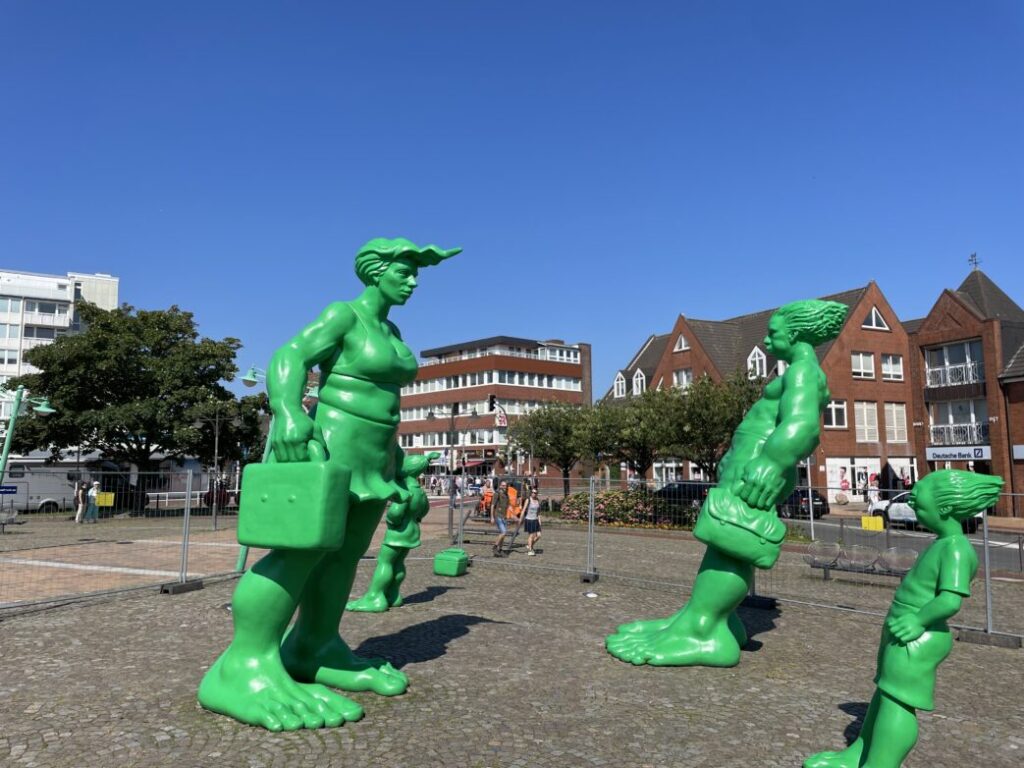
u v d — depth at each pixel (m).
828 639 7.87
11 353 69.06
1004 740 4.93
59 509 16.28
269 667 5.01
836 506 37.22
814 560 12.27
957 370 32.59
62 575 11.34
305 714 4.79
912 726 3.66
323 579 5.54
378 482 5.39
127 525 14.97
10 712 5.02
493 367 67.38
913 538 15.09
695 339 45.62
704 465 25.72
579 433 30.27
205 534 17.42
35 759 4.21
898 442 41.00
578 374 73.88
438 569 12.14
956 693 6.06
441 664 6.45
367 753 4.38
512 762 4.29
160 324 29.86
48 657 6.51
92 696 5.38
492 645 7.20
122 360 28.28
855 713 5.35
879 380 41.09
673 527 19.00
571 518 22.41
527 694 5.62
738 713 5.30
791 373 6.92
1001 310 32.66
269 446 5.81
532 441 36.91
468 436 67.69
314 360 5.18
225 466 30.86
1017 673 6.77
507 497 16.19
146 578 11.02
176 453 30.02
